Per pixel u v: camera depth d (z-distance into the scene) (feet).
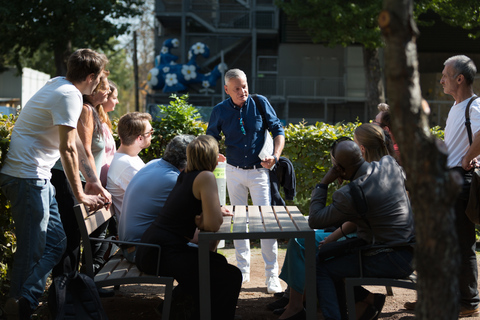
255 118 17.25
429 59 98.22
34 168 12.73
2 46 87.10
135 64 94.17
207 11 98.32
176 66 95.45
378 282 11.69
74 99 12.62
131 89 190.08
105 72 14.71
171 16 98.27
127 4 89.45
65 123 12.41
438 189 6.91
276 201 17.65
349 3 70.33
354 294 12.92
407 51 6.93
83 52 13.23
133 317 14.15
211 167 12.23
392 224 11.61
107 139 16.53
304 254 12.46
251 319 14.05
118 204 15.49
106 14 84.33
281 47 99.25
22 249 12.69
